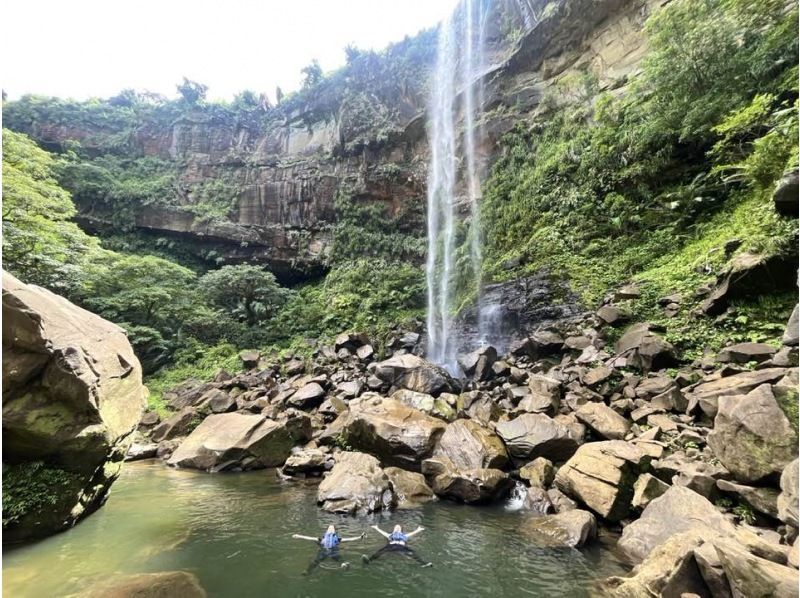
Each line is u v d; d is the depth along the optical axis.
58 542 6.26
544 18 22.78
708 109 13.16
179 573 5.37
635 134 15.56
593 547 5.92
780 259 9.34
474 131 24.92
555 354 13.58
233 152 34.34
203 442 11.55
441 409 11.14
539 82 23.38
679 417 7.99
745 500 5.43
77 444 6.25
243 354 20.83
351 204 30.00
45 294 6.91
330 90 33.59
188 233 30.72
